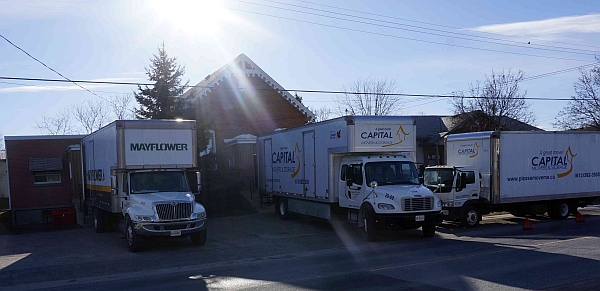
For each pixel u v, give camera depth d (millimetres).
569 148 21672
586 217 22484
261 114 35000
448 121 41406
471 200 18938
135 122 15953
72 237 18938
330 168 17734
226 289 9477
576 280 9391
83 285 10438
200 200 24094
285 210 22141
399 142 17141
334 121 17359
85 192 22891
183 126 16562
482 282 9398
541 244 14117
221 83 33875
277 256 13578
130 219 14789
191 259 13352
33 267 12844
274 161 23188
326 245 15445
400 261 12031
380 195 15672
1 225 26219
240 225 20781
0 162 42562
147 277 11078
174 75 25781
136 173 15828
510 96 35812
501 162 19719
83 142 23016
